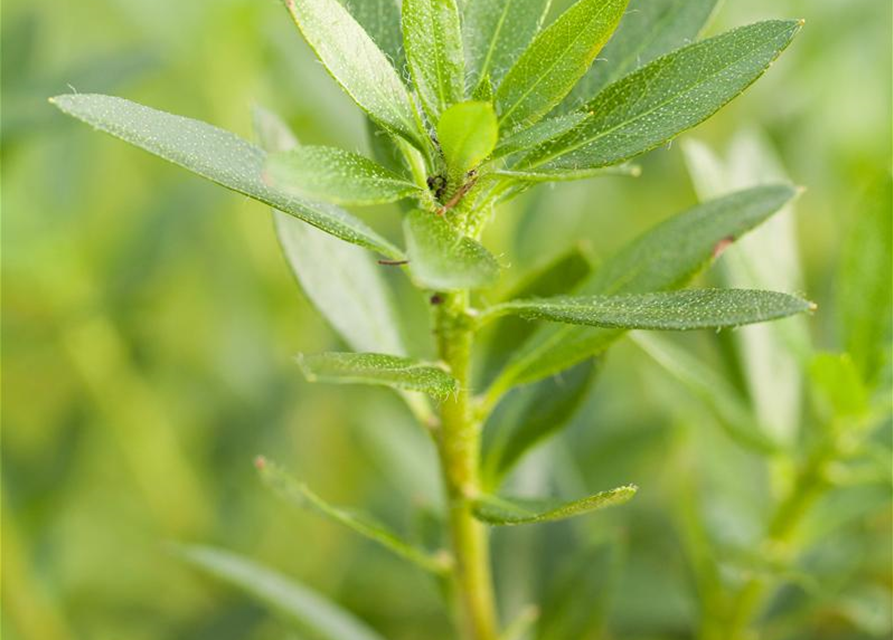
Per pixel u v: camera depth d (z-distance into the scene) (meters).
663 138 0.21
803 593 0.29
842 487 0.28
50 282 0.36
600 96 0.21
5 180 0.35
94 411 0.38
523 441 0.25
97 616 0.37
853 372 0.26
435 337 0.22
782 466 0.28
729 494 0.30
